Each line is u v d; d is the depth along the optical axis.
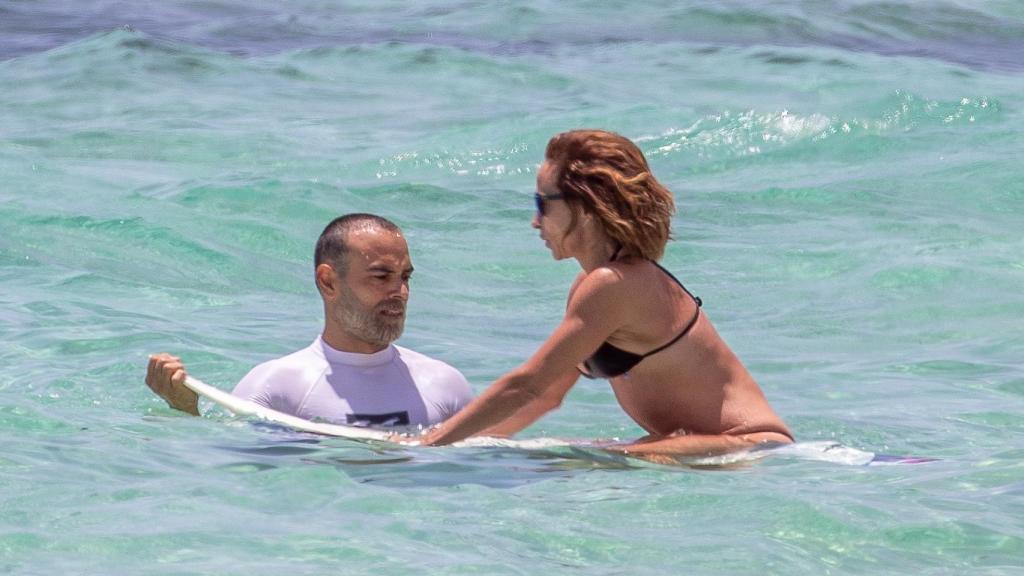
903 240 36.00
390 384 19.08
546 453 17.14
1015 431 19.95
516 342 26.62
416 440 17.48
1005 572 12.98
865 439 19.36
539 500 15.01
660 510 14.70
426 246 35.53
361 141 50.06
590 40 71.56
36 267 31.52
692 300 17.58
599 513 14.56
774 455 17.02
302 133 51.41
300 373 18.91
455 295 31.05
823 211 39.94
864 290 31.33
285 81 61.81
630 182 17.02
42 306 27.31
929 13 82.12
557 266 34.09
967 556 13.44
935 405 21.75
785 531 14.03
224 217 37.19
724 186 43.75
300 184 40.72
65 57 65.19
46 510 14.13
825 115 51.19
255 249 34.69
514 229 37.81
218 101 57.38
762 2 80.88
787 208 40.44
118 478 15.46
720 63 64.25
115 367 22.27
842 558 13.32
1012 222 38.34
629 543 13.57
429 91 59.69
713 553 13.33
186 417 18.81
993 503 15.16
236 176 41.88
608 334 17.00
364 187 41.94
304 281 32.06
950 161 45.53
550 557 13.13
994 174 43.38
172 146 48.66
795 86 58.03
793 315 29.31
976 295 30.56
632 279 16.97
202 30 75.12
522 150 48.47
